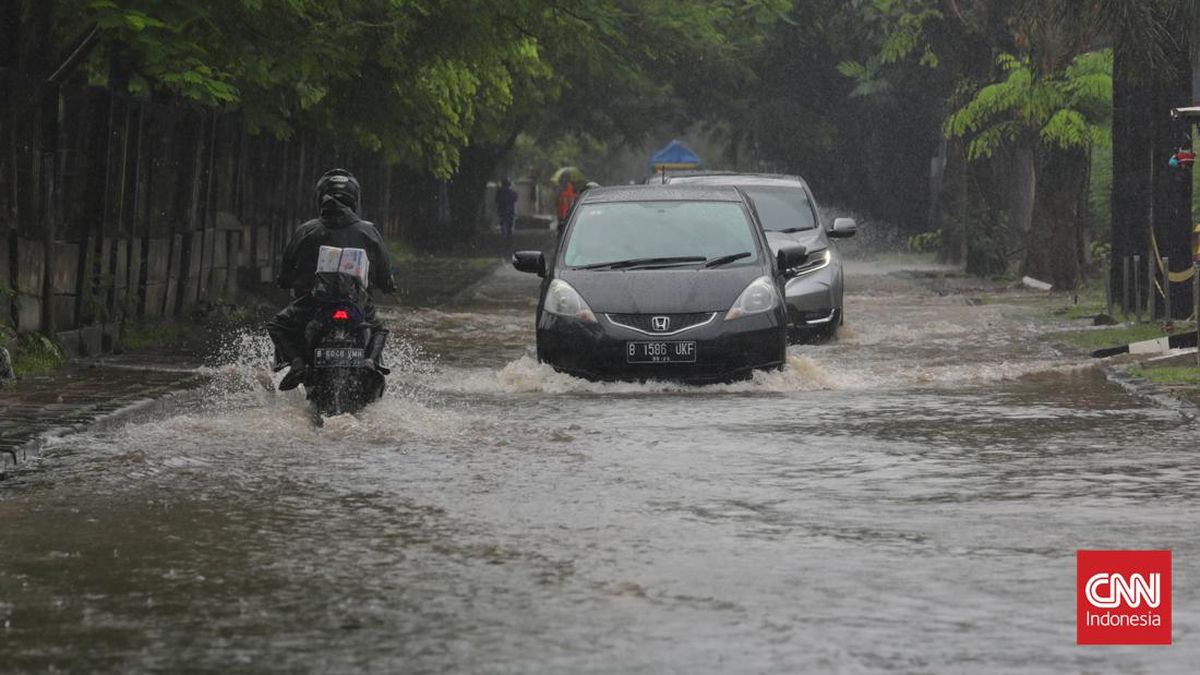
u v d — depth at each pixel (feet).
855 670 45.80
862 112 460.96
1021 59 295.69
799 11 441.68
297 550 62.03
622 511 70.03
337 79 209.77
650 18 266.16
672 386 120.88
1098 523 67.15
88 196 148.25
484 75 240.32
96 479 77.77
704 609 52.85
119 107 155.22
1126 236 194.80
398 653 47.75
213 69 155.94
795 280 165.78
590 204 134.62
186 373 127.24
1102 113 259.19
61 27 153.79
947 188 368.89
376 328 98.84
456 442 89.86
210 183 194.39
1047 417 101.71
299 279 100.99
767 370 122.31
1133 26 173.47
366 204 364.58
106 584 56.49
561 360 122.21
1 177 128.88
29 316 133.69
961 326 184.75
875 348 157.58
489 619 51.62
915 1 319.68
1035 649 48.01
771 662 46.65
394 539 64.08
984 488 75.77
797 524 67.10
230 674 45.75
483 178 483.10
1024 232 334.24
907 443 90.63
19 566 59.31
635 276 124.36
